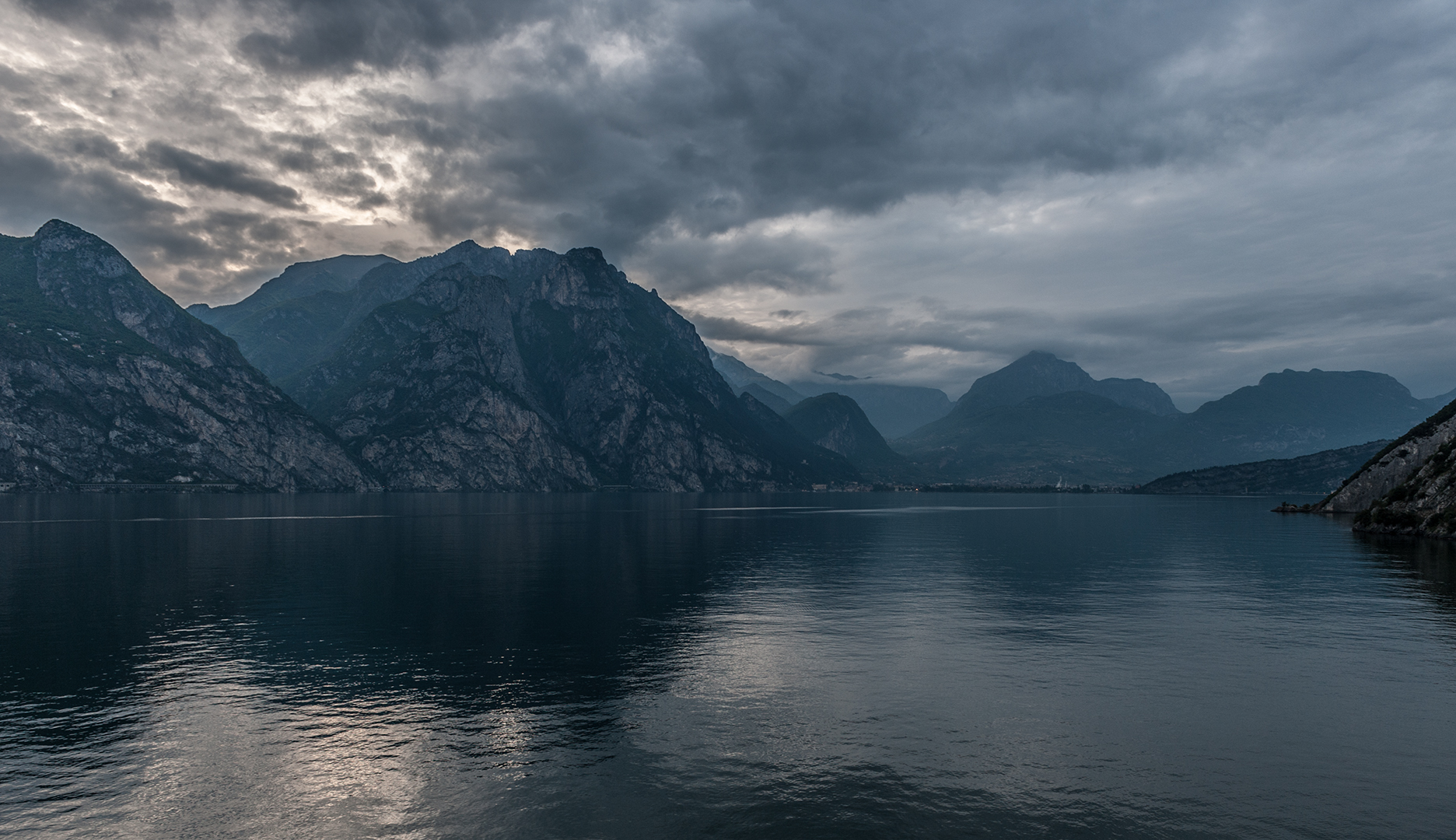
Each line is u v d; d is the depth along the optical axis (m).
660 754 25.75
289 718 29.19
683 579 69.38
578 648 40.94
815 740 27.03
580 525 150.75
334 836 20.19
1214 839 20.08
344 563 79.88
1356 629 46.53
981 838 20.09
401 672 35.84
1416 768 24.80
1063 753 25.97
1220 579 70.44
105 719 29.03
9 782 23.28
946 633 45.16
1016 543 113.94
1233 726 28.75
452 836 20.12
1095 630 46.16
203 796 22.39
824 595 60.19
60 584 63.28
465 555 89.31
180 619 48.59
